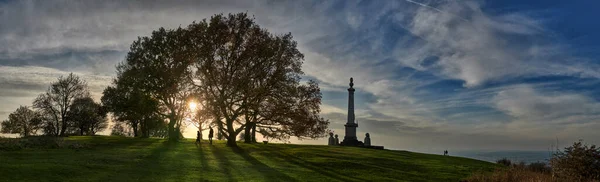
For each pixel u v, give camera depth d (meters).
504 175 27.77
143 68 60.88
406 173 31.38
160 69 59.34
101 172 23.47
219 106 49.00
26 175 20.34
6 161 23.91
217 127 51.97
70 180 20.50
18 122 88.38
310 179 26.48
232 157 37.00
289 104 48.31
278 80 49.00
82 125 86.56
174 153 37.38
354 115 72.31
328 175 28.81
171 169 26.94
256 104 48.66
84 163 25.84
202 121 50.66
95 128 92.62
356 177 28.67
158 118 66.94
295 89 48.34
